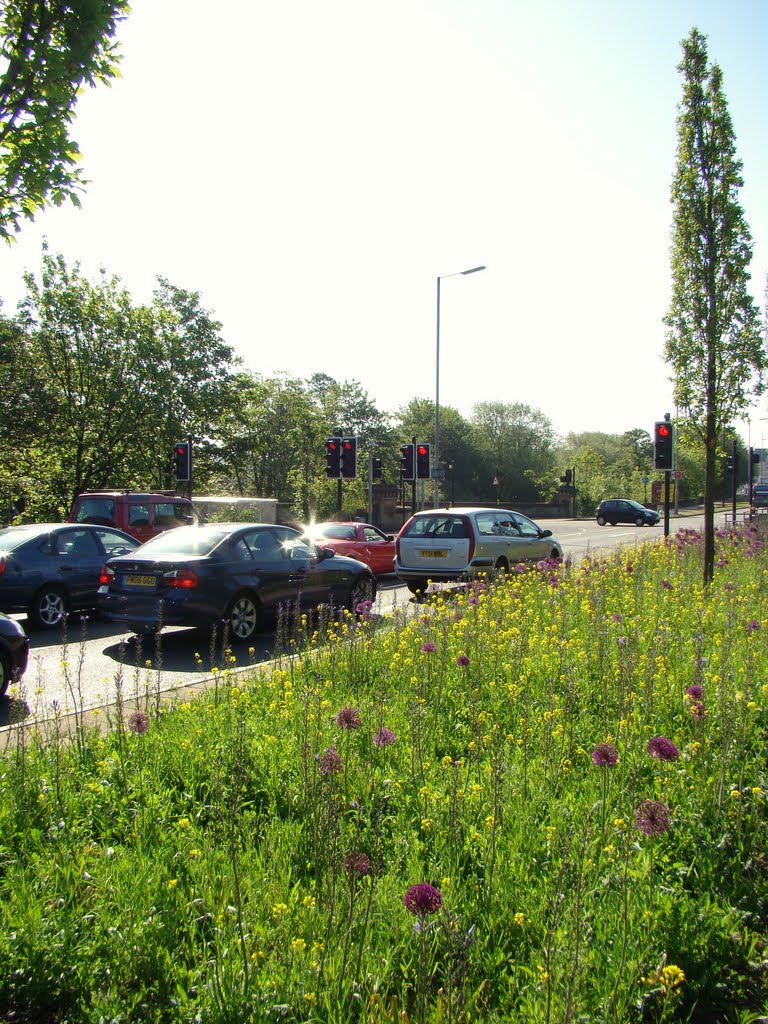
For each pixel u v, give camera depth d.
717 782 4.33
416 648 7.75
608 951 2.92
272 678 7.16
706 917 3.20
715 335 12.96
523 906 3.25
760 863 3.73
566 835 3.25
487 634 8.05
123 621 10.72
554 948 2.50
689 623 8.90
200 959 2.95
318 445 54.03
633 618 9.28
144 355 33.56
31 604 12.56
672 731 5.46
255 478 52.72
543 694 6.32
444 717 5.88
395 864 3.53
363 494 44.06
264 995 2.62
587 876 3.28
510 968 2.93
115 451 33.62
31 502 31.44
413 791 4.43
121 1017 2.63
